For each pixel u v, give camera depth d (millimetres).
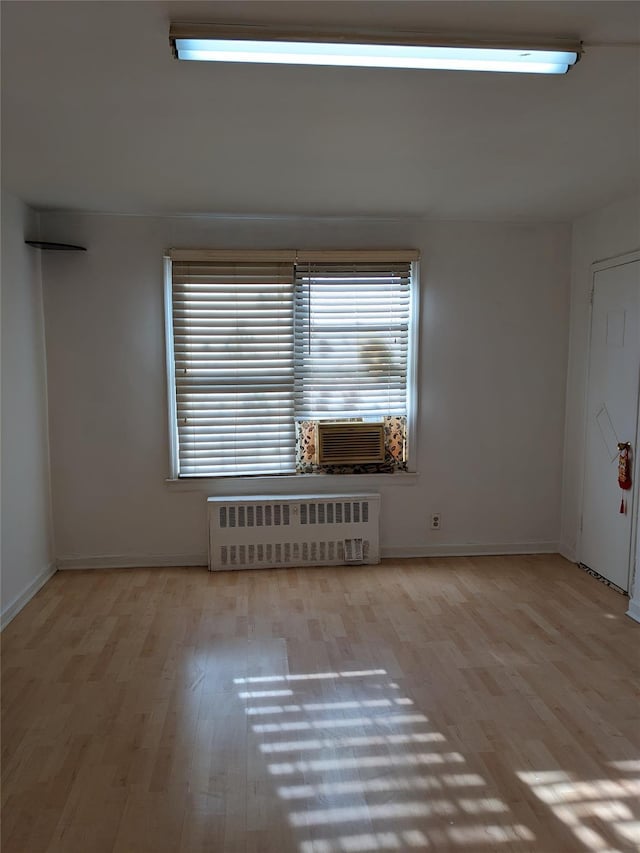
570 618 3482
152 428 4242
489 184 3418
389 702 2635
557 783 2131
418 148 2816
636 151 2871
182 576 4160
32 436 3887
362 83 2135
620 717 2523
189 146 2766
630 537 3740
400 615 3533
